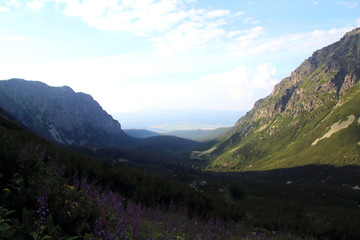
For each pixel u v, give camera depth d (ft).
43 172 27.43
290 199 259.19
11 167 24.07
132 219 24.99
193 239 28.27
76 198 23.95
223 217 62.85
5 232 15.64
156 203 53.88
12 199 19.65
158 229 27.96
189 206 59.88
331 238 66.74
